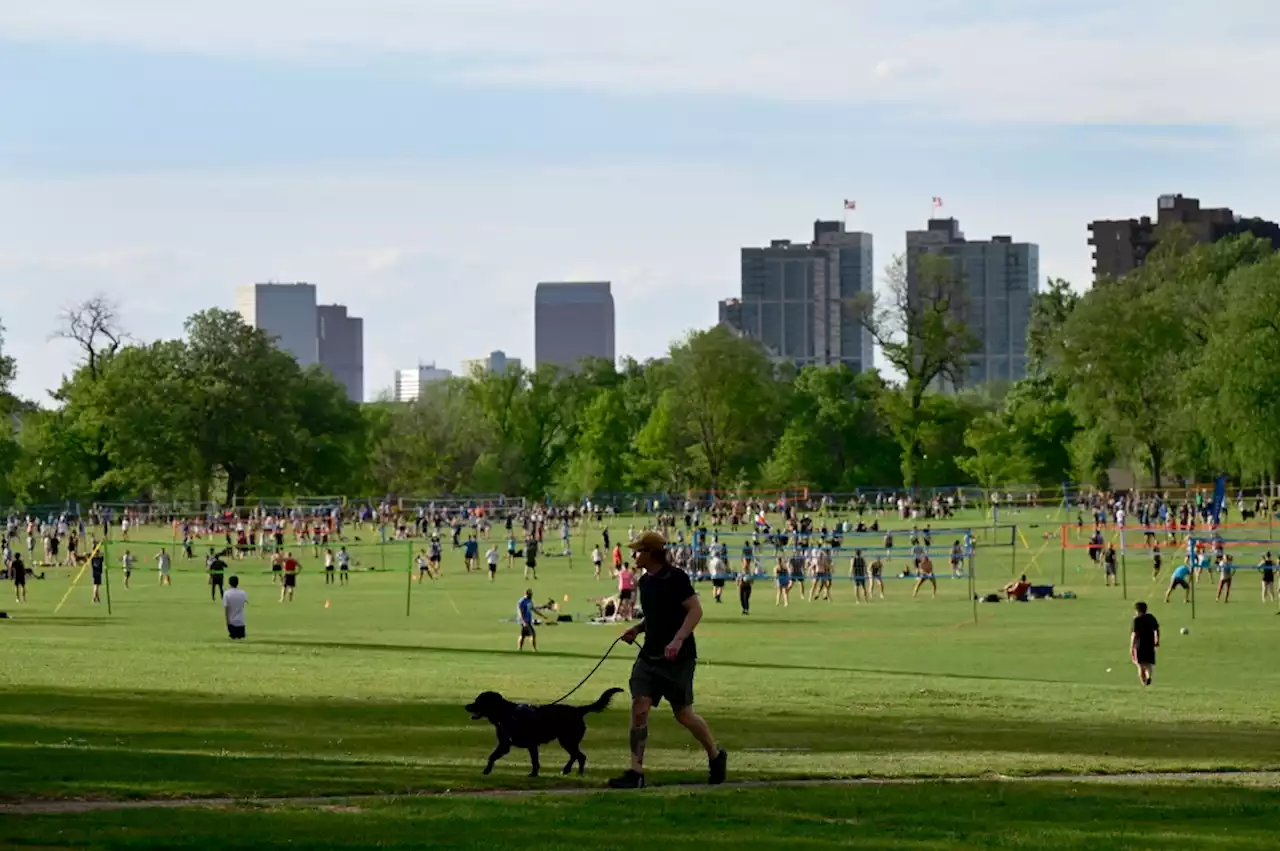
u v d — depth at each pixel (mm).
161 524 156875
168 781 20625
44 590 90562
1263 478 133250
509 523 133750
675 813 18312
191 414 170375
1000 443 183750
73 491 178875
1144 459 159125
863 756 24797
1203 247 189625
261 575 103438
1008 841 16859
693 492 187500
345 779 21031
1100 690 39188
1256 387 121312
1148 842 16859
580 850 16016
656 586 20609
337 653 49062
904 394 181625
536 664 45406
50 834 16688
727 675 42125
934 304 178875
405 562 115438
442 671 42000
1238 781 22750
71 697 32969
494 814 18219
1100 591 82312
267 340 178000
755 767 23000
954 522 144750
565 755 24250
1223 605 73125
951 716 32219
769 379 196625
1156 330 152750
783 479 197000
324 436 187000
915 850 16312
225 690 35250
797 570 85188
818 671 44875
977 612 71438
